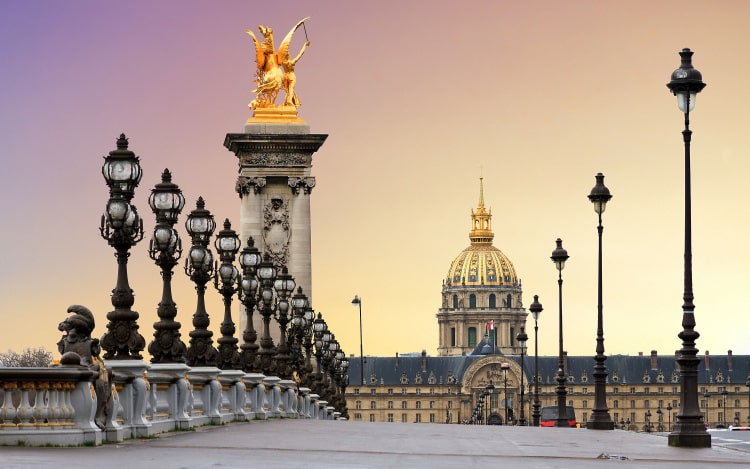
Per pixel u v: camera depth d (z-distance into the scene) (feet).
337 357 472.44
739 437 198.29
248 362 225.76
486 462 123.24
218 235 206.28
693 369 168.35
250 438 147.95
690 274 170.81
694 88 173.37
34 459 103.04
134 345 133.28
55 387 117.08
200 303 179.22
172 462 107.14
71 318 120.78
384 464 114.83
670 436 167.63
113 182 133.59
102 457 108.58
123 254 134.10
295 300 313.12
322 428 185.47
